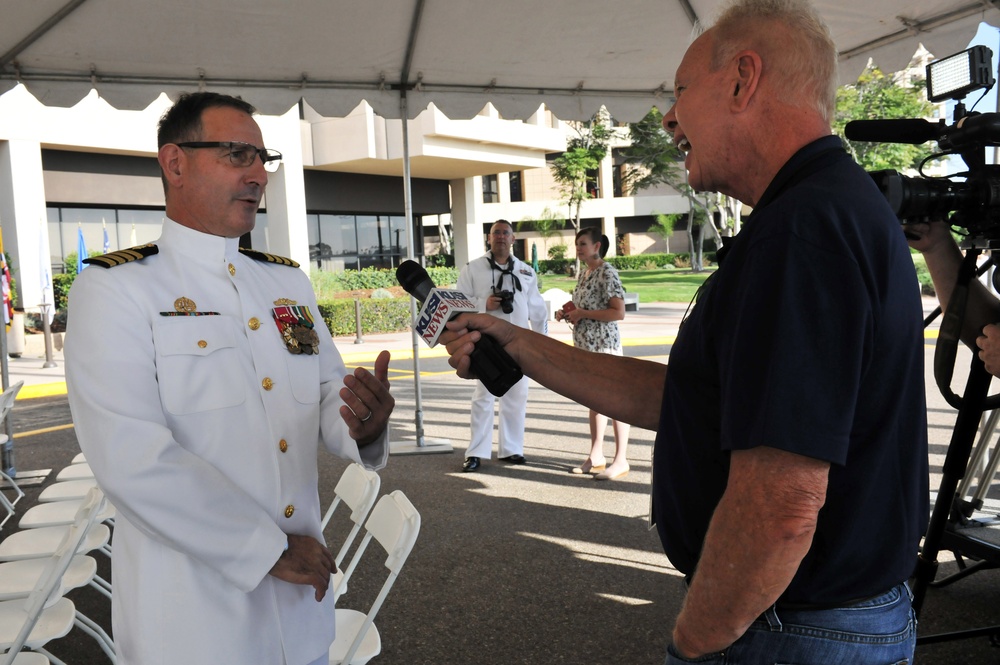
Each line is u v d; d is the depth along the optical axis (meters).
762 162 1.32
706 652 1.18
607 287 5.71
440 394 9.63
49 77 4.86
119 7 4.15
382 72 5.50
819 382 1.06
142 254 1.79
